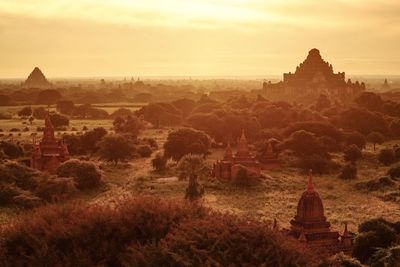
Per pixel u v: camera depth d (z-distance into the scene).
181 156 101.12
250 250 25.89
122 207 29.64
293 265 26.02
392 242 46.56
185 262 24.44
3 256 25.86
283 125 144.25
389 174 89.50
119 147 99.06
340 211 66.81
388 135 141.50
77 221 28.27
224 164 86.12
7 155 101.19
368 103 172.38
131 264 25.25
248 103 176.75
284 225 56.59
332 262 30.69
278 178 89.00
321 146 107.25
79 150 114.44
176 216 29.11
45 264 25.42
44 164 88.75
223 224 27.41
